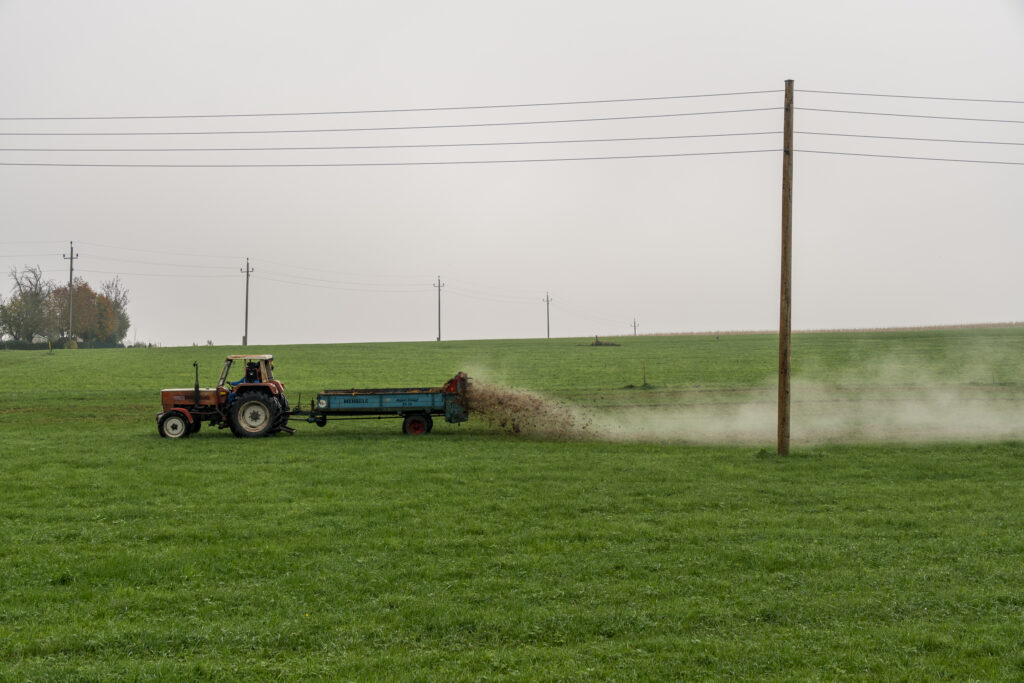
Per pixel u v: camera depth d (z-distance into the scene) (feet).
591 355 224.94
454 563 44.11
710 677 30.27
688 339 281.95
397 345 279.69
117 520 52.95
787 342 77.92
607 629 35.09
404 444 86.22
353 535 49.57
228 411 92.79
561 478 66.85
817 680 29.71
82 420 111.04
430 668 31.17
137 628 34.86
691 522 52.54
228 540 48.39
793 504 57.88
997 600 38.06
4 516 53.83
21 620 35.99
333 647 33.30
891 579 41.11
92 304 402.11
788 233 77.20
